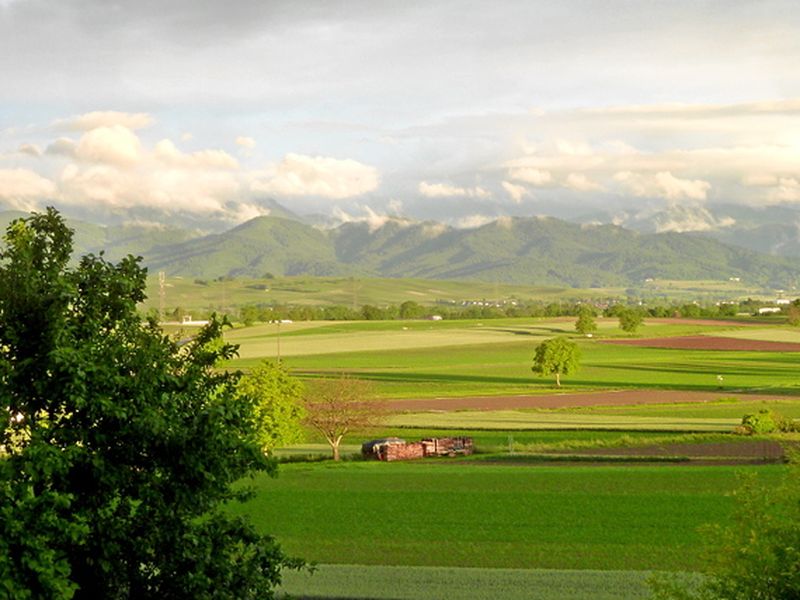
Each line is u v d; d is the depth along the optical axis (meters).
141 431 16.36
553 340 139.50
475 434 87.88
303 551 40.59
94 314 17.77
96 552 16.22
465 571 35.38
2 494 15.20
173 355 19.27
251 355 192.38
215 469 16.97
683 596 21.80
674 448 76.06
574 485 57.38
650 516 47.56
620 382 139.88
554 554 39.59
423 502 52.31
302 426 87.50
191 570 16.83
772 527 20.25
